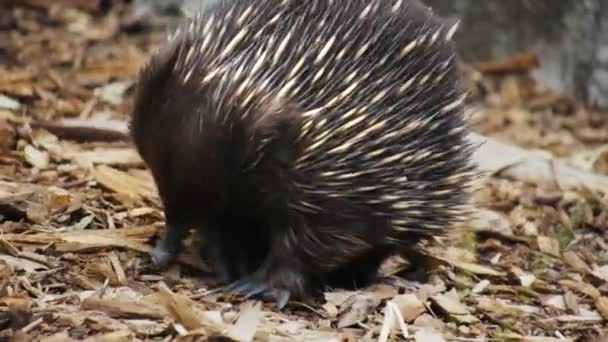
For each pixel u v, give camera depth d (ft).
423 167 27.68
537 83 59.11
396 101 26.55
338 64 25.79
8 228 30.99
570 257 35.24
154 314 26.13
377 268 30.30
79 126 39.32
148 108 26.12
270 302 28.27
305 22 25.79
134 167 37.27
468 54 59.67
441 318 29.22
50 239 30.12
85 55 50.93
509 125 53.16
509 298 31.65
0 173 35.58
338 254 27.99
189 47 26.08
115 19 56.59
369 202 27.25
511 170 42.60
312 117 25.77
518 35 59.47
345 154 26.32
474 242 35.24
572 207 40.40
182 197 27.02
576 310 31.09
